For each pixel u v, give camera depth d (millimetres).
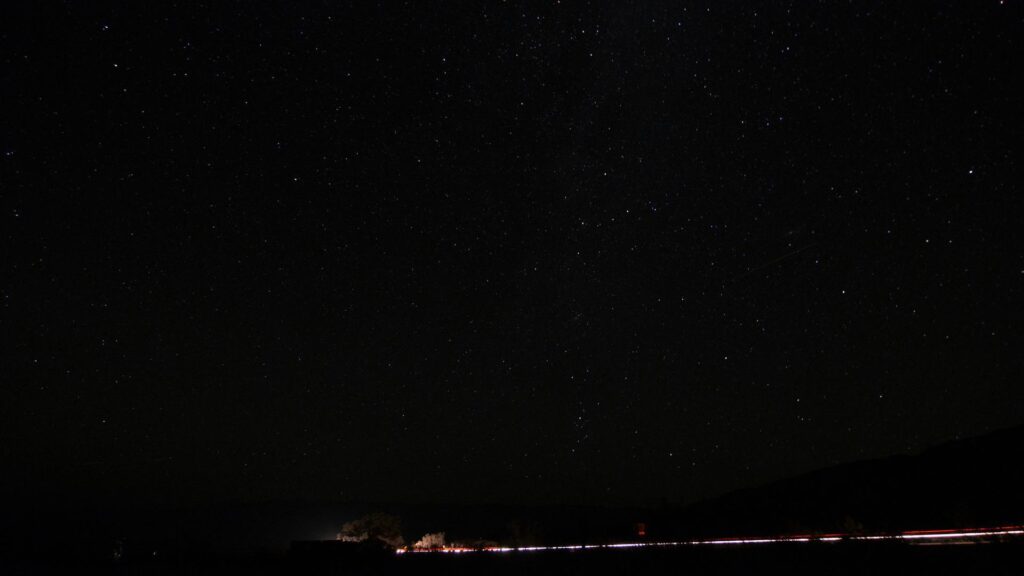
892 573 13203
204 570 21188
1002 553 14078
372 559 23953
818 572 13961
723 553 18609
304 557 24375
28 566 21844
